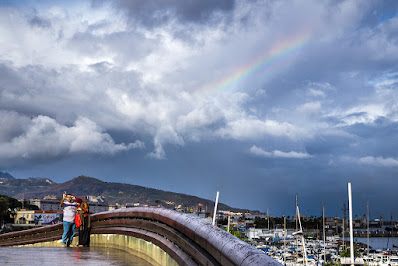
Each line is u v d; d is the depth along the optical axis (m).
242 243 3.52
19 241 19.06
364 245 155.75
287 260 106.50
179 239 5.97
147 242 8.71
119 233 11.33
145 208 9.14
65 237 14.78
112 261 8.50
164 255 7.18
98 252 10.56
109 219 12.75
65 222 14.69
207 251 4.42
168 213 7.11
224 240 3.87
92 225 14.33
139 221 9.60
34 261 8.35
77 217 14.11
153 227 8.18
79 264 7.90
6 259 8.73
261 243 145.88
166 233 7.01
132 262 8.35
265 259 2.86
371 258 103.94
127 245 10.71
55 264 7.85
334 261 95.88
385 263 103.62
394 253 131.00
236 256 3.30
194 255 4.96
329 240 168.00
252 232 156.25
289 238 162.75
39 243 17.25
